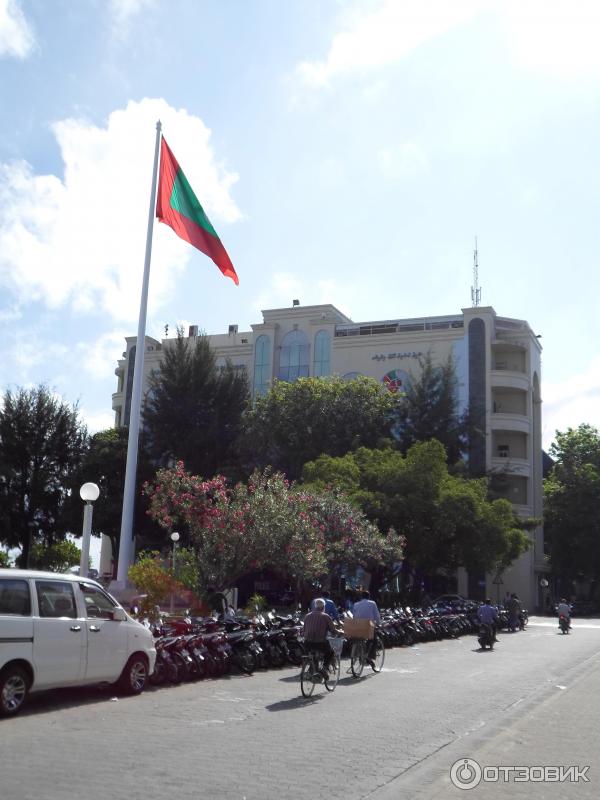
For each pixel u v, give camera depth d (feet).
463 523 117.60
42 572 38.52
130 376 227.20
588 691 48.93
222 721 35.35
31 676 35.96
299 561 74.43
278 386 157.69
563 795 23.45
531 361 201.16
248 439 152.76
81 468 157.58
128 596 63.98
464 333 197.16
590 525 204.23
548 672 60.29
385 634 82.94
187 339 181.47
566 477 213.46
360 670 54.54
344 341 208.13
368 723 35.45
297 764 26.84
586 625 141.90
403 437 157.69
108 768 25.62
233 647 55.16
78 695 42.34
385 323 209.26
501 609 123.95
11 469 159.43
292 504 75.61
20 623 35.55
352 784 24.34
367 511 114.21
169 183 73.51
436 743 31.07
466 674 57.93
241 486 75.31
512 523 135.44
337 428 147.95
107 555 210.18
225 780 24.44
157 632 51.24
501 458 190.08
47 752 27.81
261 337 217.97
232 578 71.97
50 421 163.63
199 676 51.65
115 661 41.29
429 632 95.30
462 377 194.18
